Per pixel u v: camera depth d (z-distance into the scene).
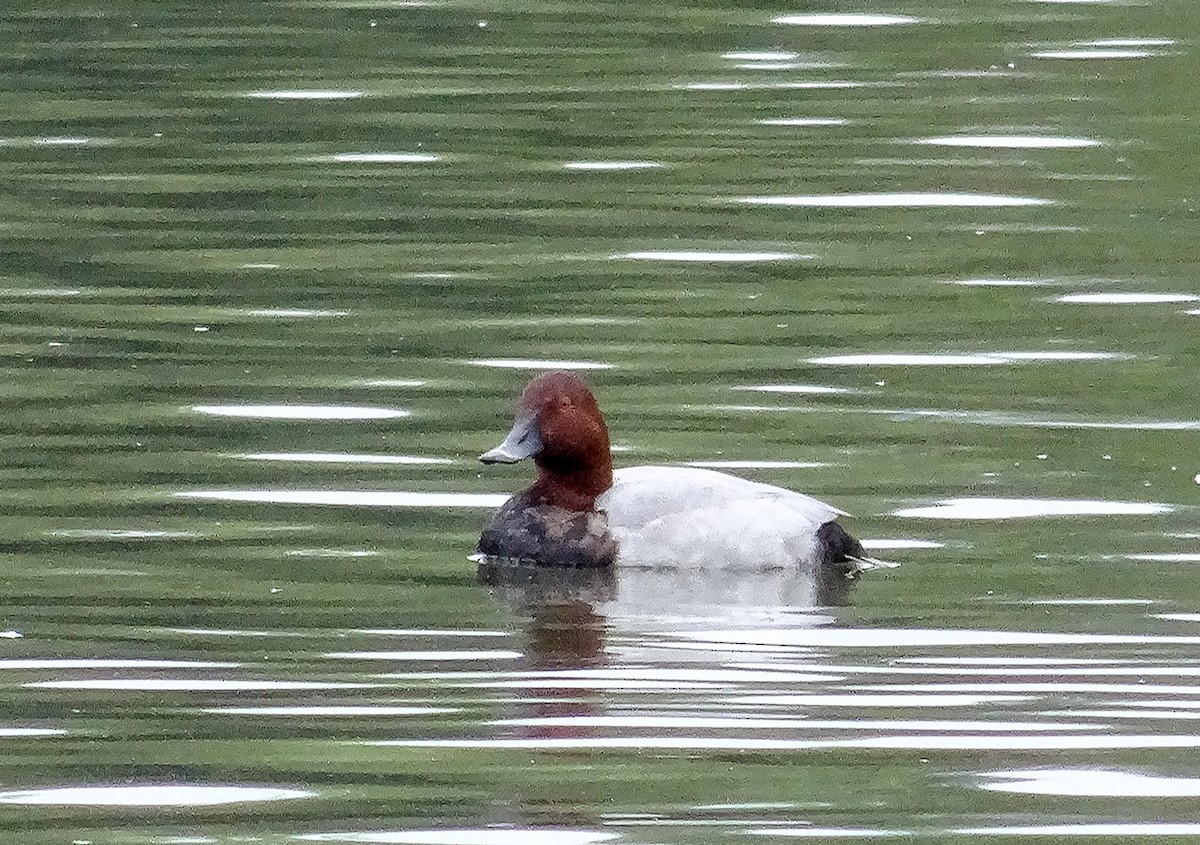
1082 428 16.59
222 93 27.81
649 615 13.39
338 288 20.23
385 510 15.09
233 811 10.81
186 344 18.58
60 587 13.65
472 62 29.39
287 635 12.97
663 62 29.33
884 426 16.67
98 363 18.06
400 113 26.86
